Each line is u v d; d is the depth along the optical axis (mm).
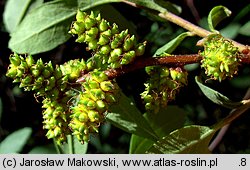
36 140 194
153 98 121
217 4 173
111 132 198
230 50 112
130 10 175
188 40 171
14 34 141
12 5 158
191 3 174
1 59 193
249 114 193
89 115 111
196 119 189
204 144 130
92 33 114
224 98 124
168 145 128
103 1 140
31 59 116
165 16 130
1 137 197
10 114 200
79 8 141
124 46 113
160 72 119
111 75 115
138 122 136
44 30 141
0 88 200
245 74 181
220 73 114
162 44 180
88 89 113
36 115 199
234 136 199
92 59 118
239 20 163
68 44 184
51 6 140
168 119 146
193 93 187
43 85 115
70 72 118
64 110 117
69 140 143
